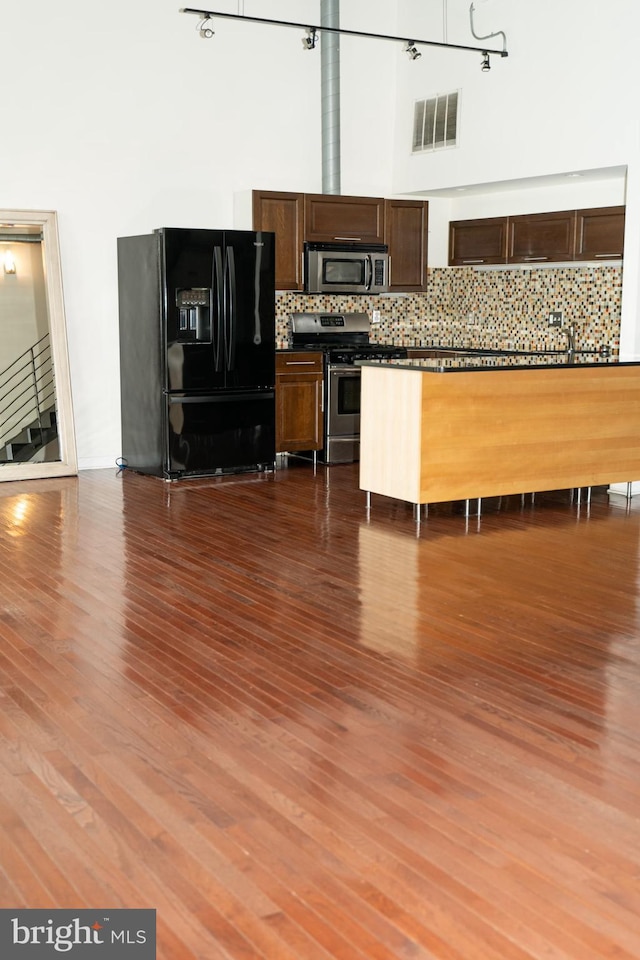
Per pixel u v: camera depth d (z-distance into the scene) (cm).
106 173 773
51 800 269
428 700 339
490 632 408
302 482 746
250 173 835
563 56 714
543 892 228
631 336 688
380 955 205
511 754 299
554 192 807
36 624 415
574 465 656
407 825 257
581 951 207
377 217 859
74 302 775
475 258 886
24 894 226
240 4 809
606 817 262
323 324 872
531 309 856
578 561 518
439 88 838
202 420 750
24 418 776
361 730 315
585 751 301
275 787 277
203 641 396
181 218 809
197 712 328
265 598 452
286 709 331
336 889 228
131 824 257
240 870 236
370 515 630
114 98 768
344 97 873
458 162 822
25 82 734
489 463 621
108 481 748
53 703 335
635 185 671
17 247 755
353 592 461
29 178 745
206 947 207
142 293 748
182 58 791
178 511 639
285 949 207
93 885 229
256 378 766
